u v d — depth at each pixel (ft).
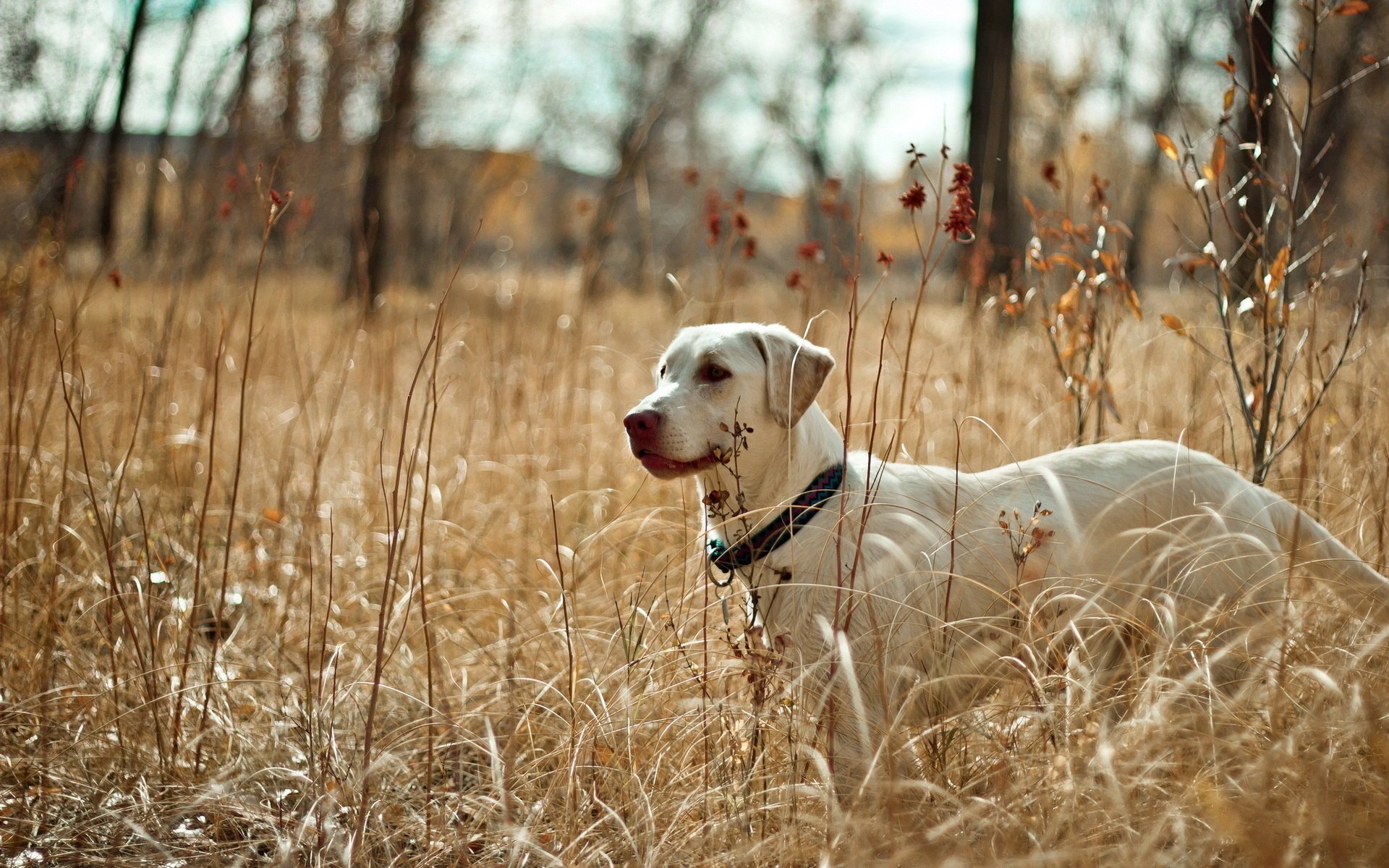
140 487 15.34
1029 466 11.00
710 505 10.08
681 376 10.41
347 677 11.49
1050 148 67.26
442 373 20.84
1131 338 18.97
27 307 15.56
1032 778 8.16
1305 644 9.30
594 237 21.33
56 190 29.53
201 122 37.86
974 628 10.03
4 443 14.96
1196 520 10.33
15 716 10.80
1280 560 10.19
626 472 16.89
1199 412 15.12
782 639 9.58
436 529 14.65
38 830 9.52
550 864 8.37
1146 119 68.95
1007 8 34.19
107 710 10.78
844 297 21.29
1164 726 7.98
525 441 17.22
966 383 16.61
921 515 10.15
